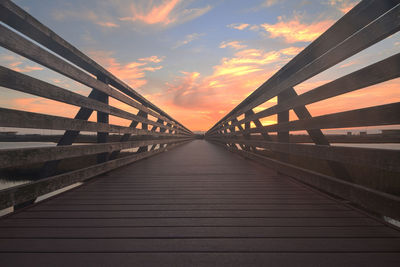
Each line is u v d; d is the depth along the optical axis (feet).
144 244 4.17
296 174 8.79
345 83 5.44
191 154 24.41
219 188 8.70
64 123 6.83
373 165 4.71
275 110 10.64
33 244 4.14
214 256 3.79
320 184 6.98
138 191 8.16
